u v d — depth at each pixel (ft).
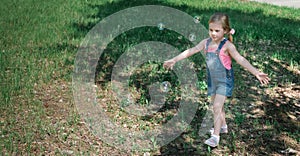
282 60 24.03
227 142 14.76
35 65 21.90
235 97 18.57
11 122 15.58
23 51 24.00
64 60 22.89
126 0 44.24
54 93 18.56
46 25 30.96
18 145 14.11
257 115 16.93
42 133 14.88
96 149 14.15
